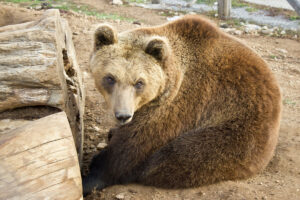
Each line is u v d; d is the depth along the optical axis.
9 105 4.31
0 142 3.50
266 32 14.32
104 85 4.60
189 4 17.98
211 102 4.91
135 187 5.01
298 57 11.76
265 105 4.82
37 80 4.28
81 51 10.05
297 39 13.62
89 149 6.30
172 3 18.77
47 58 4.32
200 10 17.42
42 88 4.36
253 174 5.05
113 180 5.09
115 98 4.40
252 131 4.77
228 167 4.79
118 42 4.70
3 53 4.25
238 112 4.82
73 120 5.07
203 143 4.81
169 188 4.91
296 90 9.04
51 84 4.35
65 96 4.70
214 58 4.92
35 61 4.28
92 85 8.55
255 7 17.52
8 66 4.23
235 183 4.82
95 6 17.47
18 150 3.42
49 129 3.62
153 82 4.54
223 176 4.83
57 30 4.76
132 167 5.00
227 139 4.78
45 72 4.29
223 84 4.88
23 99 4.32
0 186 3.22
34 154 3.43
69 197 3.36
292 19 15.73
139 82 4.44
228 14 16.09
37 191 3.27
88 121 7.15
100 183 5.11
